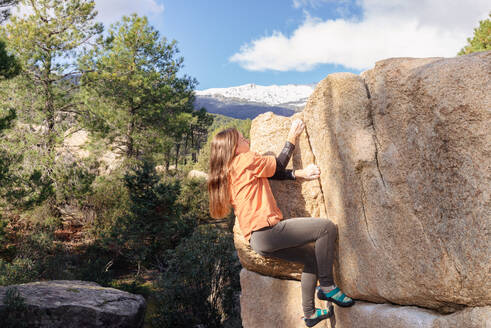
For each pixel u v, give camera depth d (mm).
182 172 24781
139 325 7133
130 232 11289
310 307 2506
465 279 1580
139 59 19484
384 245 2047
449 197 1625
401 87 1868
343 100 2273
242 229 2389
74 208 15461
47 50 15883
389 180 1987
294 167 2771
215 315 7332
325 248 2299
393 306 2127
